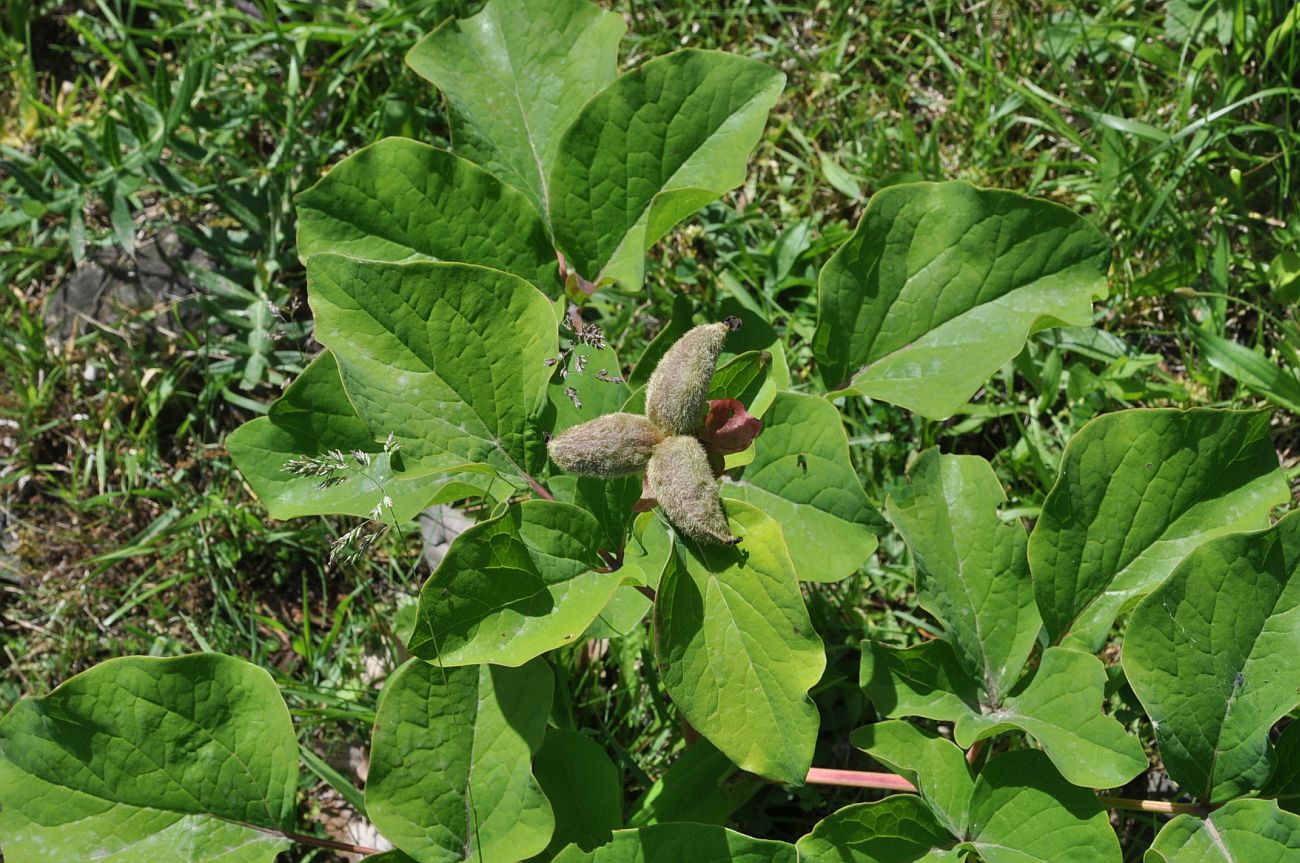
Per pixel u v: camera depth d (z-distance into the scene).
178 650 1.02
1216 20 1.05
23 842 0.86
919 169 1.07
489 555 0.83
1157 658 0.86
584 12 0.96
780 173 1.11
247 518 1.03
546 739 0.89
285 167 1.07
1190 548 0.88
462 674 0.87
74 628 1.03
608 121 0.92
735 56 0.93
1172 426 0.88
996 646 0.88
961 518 0.89
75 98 1.14
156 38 1.11
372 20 1.10
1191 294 1.03
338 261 0.86
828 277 0.92
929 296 0.93
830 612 1.00
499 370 0.88
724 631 0.84
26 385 1.07
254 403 1.05
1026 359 1.02
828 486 0.90
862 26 1.12
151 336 1.08
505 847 0.85
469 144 0.96
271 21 1.08
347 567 1.02
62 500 1.07
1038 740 0.85
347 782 0.94
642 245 0.93
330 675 1.01
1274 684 0.85
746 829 0.96
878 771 0.97
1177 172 1.04
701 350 0.83
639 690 0.99
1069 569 0.88
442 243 0.93
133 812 0.87
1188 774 0.86
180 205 1.11
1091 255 0.91
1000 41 1.10
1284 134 1.03
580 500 0.86
